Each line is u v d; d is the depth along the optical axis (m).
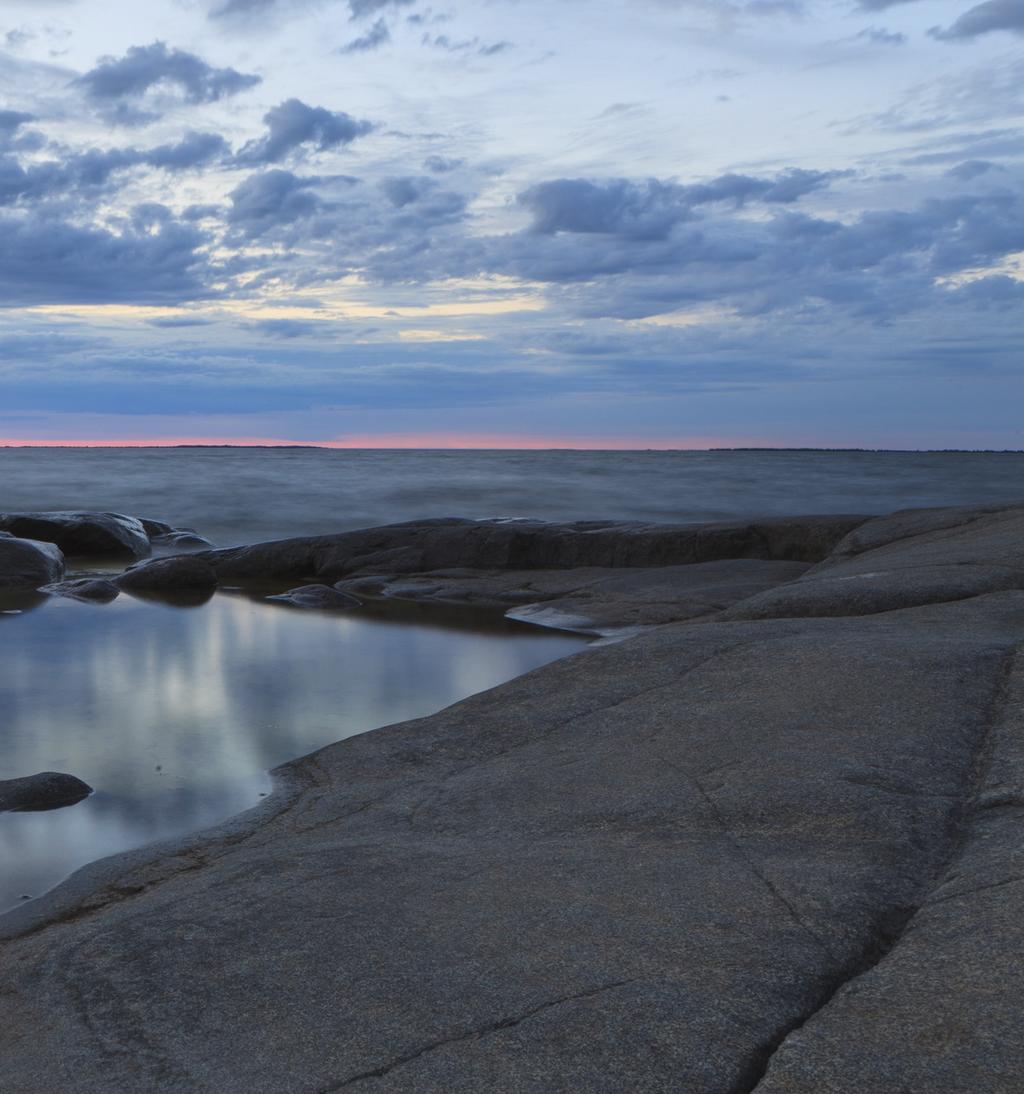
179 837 5.53
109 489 38.22
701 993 2.92
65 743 7.96
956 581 9.41
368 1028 2.89
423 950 3.33
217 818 6.27
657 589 14.19
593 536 17.62
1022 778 4.41
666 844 4.19
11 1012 3.39
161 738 8.09
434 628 13.26
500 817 4.84
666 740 5.56
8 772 7.22
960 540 12.45
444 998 3.00
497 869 4.04
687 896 3.59
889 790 4.44
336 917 3.66
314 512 32.62
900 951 3.10
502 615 14.27
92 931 3.86
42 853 5.75
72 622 13.66
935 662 6.19
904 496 42.53
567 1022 2.81
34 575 17.08
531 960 3.19
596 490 40.56
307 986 3.17
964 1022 2.64
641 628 12.53
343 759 6.46
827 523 16.42
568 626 13.20
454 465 67.81
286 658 11.34
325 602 15.20
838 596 9.34
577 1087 2.54
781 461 86.38
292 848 4.79
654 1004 2.87
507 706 6.95
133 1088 2.77
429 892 3.84
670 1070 2.59
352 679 10.30
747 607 9.73
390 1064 2.71
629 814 4.59
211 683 10.10
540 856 4.16
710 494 40.91
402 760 6.27
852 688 5.89
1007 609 8.17
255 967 3.33
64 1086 2.83
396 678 10.35
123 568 20.38
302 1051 2.82
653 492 40.44
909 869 3.75
